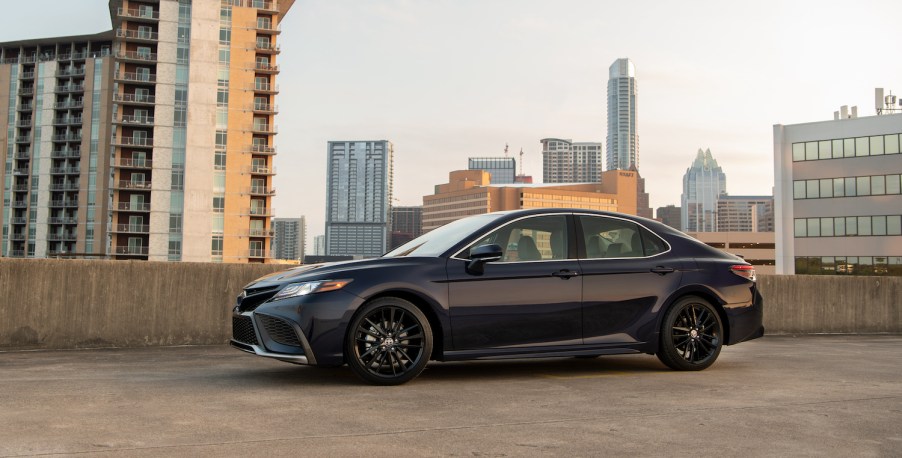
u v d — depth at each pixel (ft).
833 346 32.94
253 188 333.42
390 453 12.04
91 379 19.89
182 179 325.83
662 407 16.31
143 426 13.79
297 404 16.26
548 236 21.16
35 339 27.71
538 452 12.25
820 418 15.26
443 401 16.84
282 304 18.71
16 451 11.78
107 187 383.86
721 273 22.88
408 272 19.33
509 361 24.95
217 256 325.62
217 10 327.67
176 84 325.83
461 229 21.27
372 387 18.72
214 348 28.68
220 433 13.30
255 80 335.47
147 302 29.55
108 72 387.55
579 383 19.81
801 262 244.63
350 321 18.76
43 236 390.83
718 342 22.66
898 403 17.10
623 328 21.35
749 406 16.52
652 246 22.39
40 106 396.37
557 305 20.51
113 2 328.49
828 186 240.53
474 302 19.71
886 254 228.63
